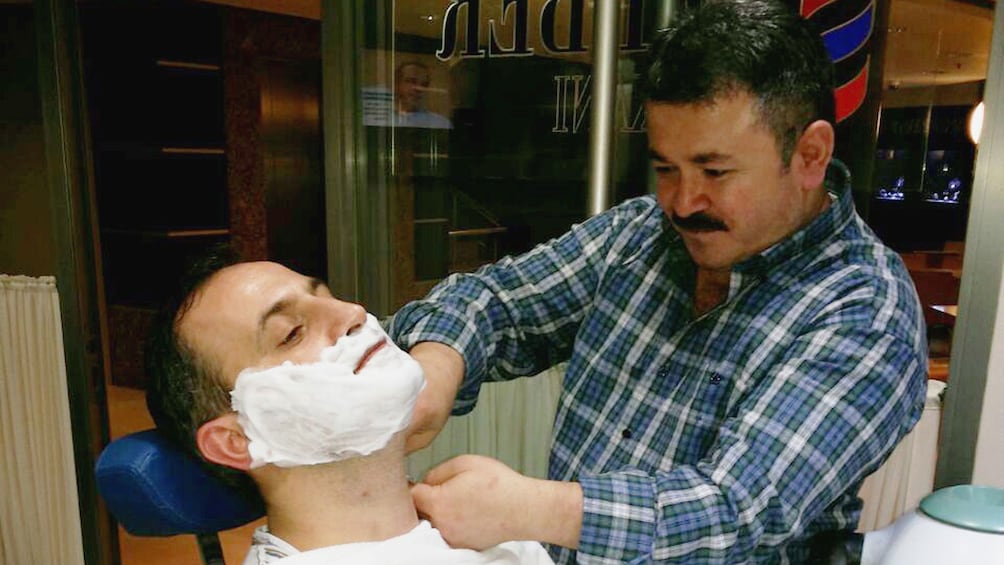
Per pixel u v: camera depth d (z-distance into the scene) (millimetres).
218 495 1009
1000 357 1480
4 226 2539
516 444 2084
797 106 884
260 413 925
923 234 3264
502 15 2068
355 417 913
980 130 1437
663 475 875
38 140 2592
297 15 4824
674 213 967
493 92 2156
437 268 2455
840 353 910
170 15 4484
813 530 1066
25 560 2449
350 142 2066
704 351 1101
